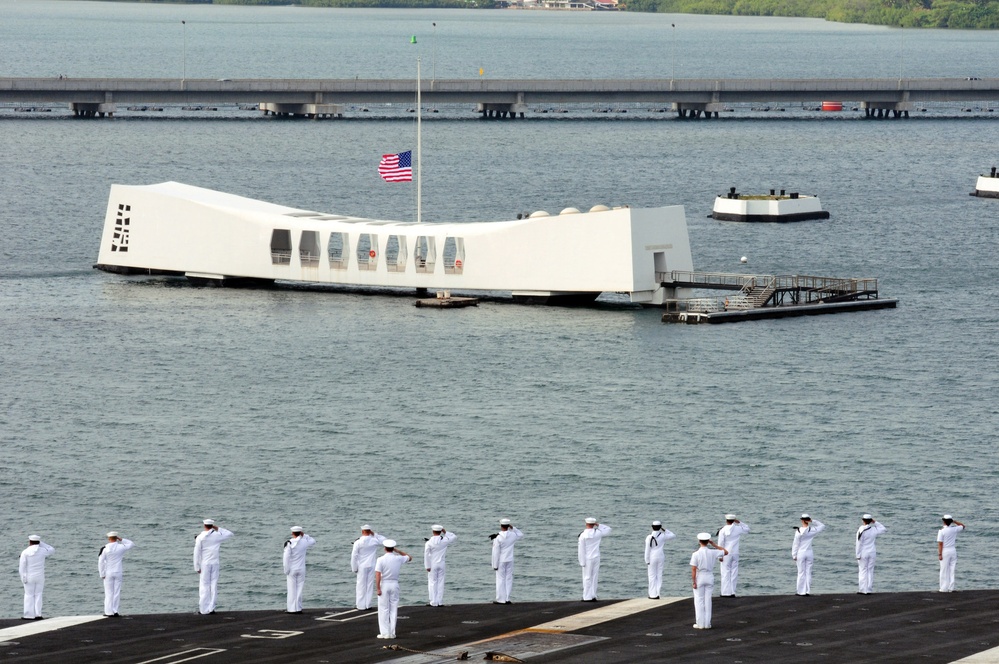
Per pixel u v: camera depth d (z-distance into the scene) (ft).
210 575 585.22
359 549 575.79
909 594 597.52
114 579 579.07
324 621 563.48
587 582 593.01
